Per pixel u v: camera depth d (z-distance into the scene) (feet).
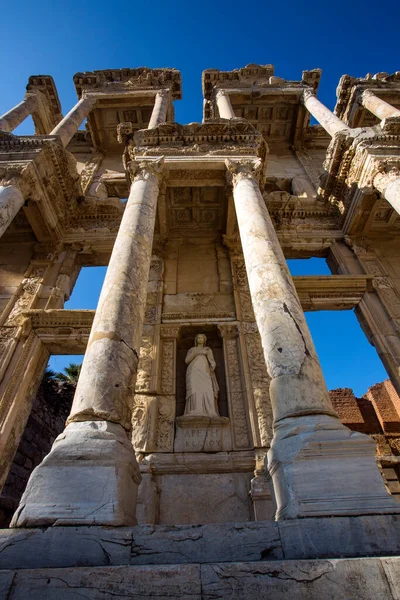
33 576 10.01
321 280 37.83
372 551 11.16
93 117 66.28
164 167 35.35
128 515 13.17
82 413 16.01
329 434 14.80
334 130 46.24
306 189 56.13
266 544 11.60
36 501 12.69
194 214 43.98
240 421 27.45
